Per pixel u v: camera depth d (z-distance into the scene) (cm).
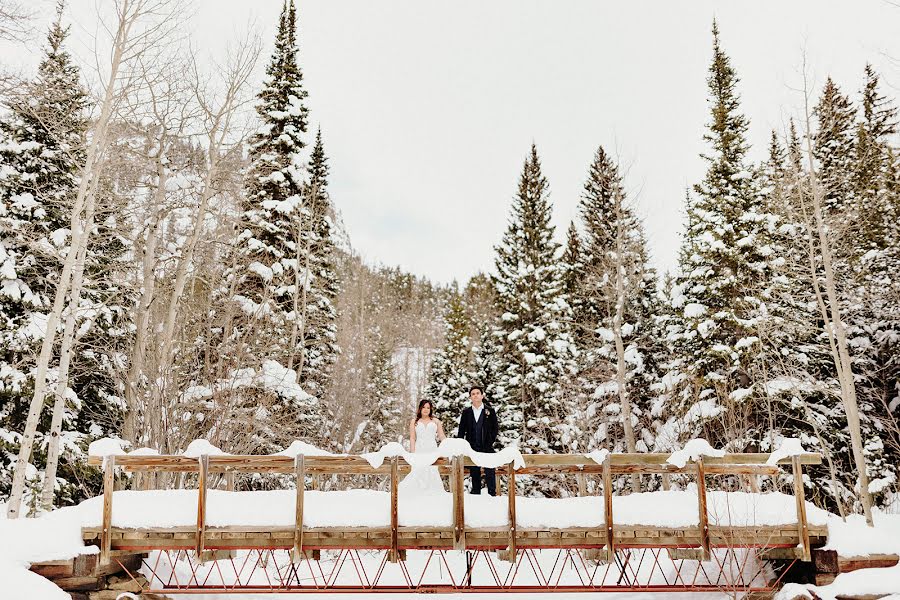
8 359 1625
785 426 2156
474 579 1106
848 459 2159
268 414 1767
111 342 1723
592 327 2769
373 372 3653
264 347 1816
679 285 2434
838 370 1731
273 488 1983
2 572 750
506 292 3228
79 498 1748
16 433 1580
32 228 1692
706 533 857
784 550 923
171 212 1870
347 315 3672
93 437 1717
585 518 868
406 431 3778
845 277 2138
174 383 1502
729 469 883
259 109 2405
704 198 2361
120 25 1438
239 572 1159
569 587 879
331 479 2219
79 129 1756
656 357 2733
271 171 2341
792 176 1955
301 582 1102
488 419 1180
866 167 2492
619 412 2553
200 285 1934
